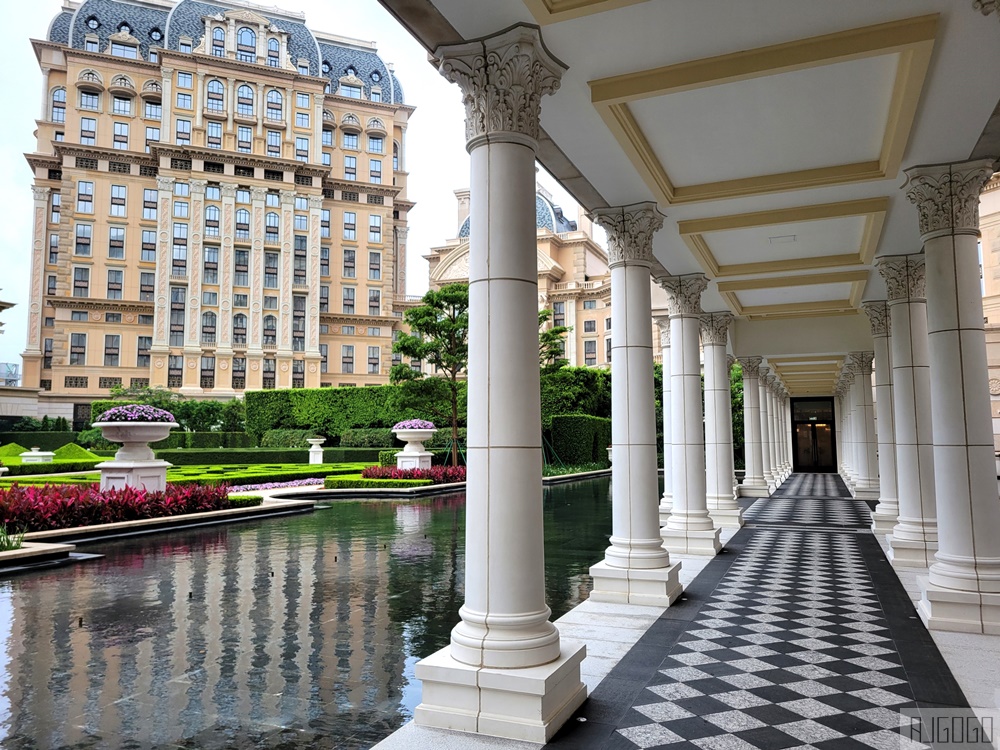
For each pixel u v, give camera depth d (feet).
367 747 12.07
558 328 86.89
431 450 91.35
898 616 21.24
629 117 18.98
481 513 13.87
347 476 76.43
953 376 20.72
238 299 189.98
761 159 22.21
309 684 15.26
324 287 212.64
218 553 33.27
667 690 14.85
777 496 65.21
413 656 17.29
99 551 33.96
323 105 214.90
